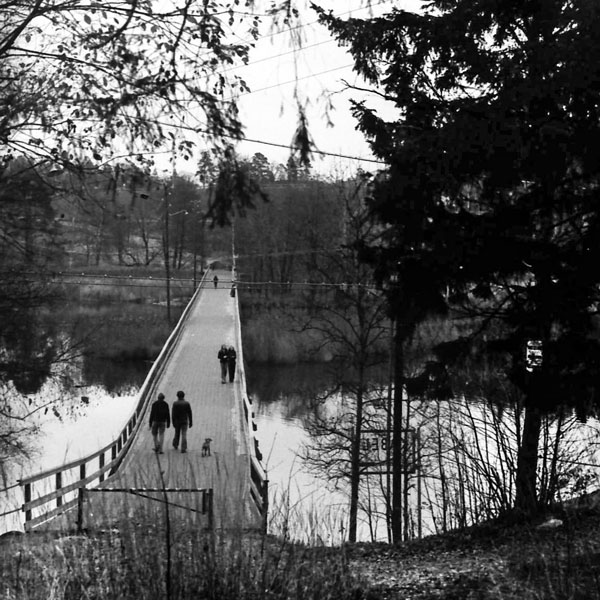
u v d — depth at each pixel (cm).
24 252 1608
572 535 874
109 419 3250
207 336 4662
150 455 2116
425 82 1354
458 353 1475
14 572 819
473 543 1180
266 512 1044
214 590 750
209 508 984
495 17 1280
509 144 1167
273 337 4459
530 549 955
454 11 1304
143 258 7431
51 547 938
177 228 5450
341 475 2658
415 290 1396
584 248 1319
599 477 1345
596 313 1359
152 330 4806
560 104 1191
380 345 3559
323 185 3509
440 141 1216
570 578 749
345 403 3284
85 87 664
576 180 1321
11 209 1330
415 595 845
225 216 604
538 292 1339
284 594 762
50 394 3002
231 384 3322
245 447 2247
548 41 1216
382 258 1427
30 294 2031
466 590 838
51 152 697
